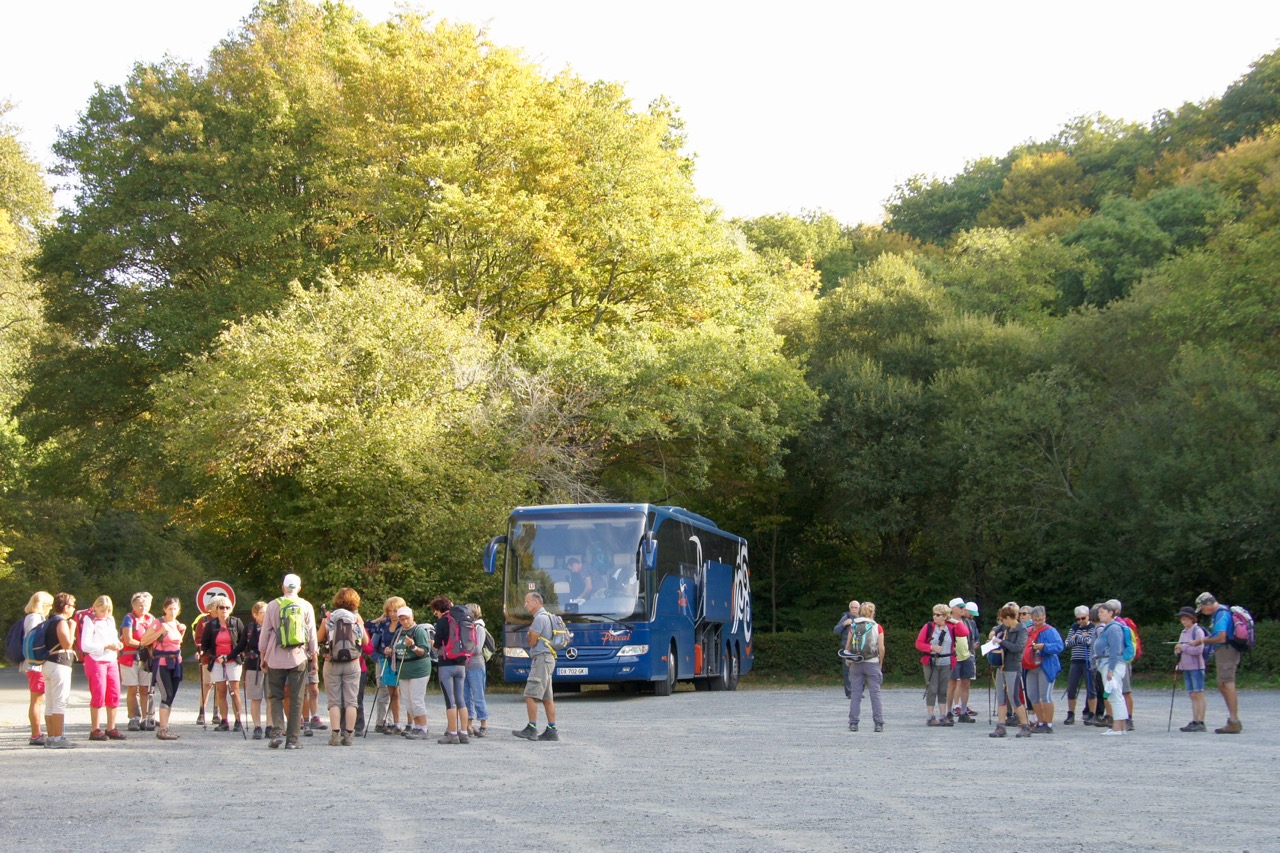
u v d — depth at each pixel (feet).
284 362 102.73
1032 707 60.39
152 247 129.49
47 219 166.91
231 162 128.16
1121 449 114.93
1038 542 126.62
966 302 181.16
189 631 185.57
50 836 29.53
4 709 77.92
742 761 45.65
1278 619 112.78
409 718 56.44
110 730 56.39
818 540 160.04
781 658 138.82
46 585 178.19
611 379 118.62
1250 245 121.29
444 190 117.39
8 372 159.53
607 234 130.00
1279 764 44.29
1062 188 243.40
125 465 138.10
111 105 137.39
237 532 120.98
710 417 124.98
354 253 126.00
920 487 134.41
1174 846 27.14
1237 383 111.86
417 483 104.88
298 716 51.65
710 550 106.11
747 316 138.21
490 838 28.60
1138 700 87.30
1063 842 27.66
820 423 140.97
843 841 27.81
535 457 113.80
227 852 27.09
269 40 139.95
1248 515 102.17
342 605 54.03
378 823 31.09
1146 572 114.01
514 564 86.02
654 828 29.84
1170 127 240.12
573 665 83.51
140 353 128.26
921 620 142.41
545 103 131.85
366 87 124.47
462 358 112.06
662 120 141.28
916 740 55.01
